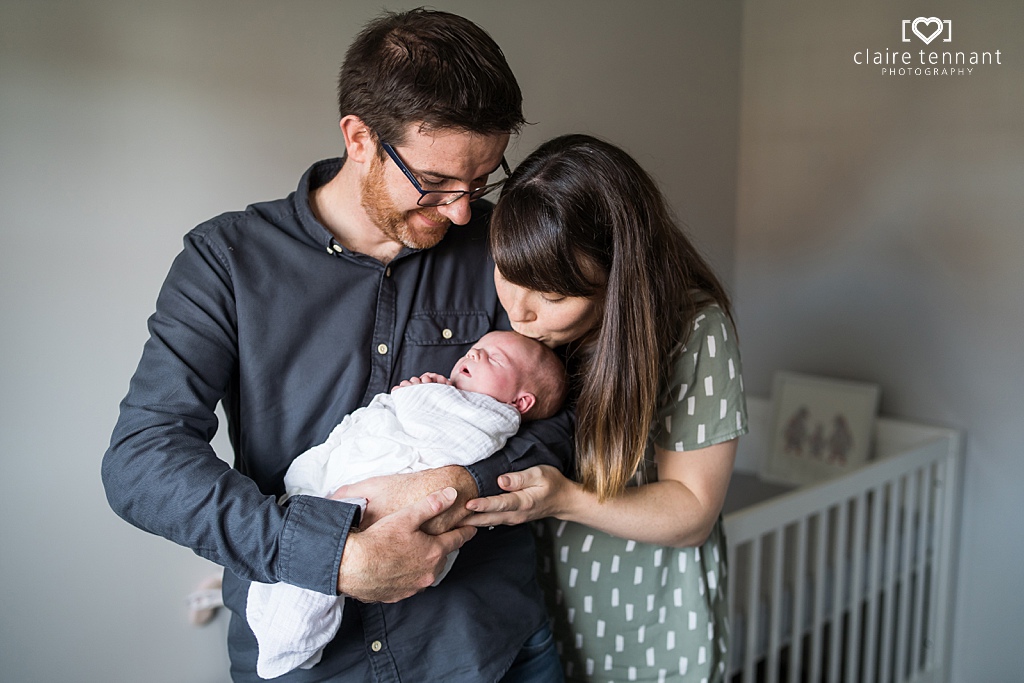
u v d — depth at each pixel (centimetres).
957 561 276
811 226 301
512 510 113
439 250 134
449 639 120
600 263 116
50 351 156
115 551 168
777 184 307
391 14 119
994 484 267
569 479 126
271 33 178
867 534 273
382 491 107
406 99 107
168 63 164
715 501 134
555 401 129
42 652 160
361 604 115
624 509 126
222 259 117
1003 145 255
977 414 269
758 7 303
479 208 141
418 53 108
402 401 119
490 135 111
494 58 111
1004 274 259
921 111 271
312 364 122
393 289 129
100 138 157
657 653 145
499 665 123
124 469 104
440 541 104
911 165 275
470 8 215
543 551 146
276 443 121
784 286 310
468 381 126
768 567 248
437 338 132
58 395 158
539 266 113
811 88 295
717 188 307
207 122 171
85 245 158
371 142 114
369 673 117
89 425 162
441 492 104
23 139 149
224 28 171
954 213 267
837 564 235
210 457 105
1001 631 270
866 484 236
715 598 147
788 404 301
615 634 144
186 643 180
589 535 141
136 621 172
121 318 164
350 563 97
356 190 122
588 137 120
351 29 191
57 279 155
